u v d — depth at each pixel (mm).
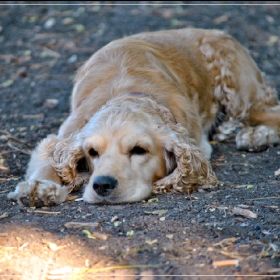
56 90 14844
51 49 17672
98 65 10609
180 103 10016
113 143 8617
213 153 11188
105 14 20438
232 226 7461
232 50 12477
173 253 6801
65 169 9195
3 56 17297
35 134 12242
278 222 7508
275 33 19172
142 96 9516
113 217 7805
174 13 20500
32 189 8422
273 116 12531
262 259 6621
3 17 20375
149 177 8898
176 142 8914
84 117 9859
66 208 8398
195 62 11844
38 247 6988
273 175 9711
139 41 11312
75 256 6789
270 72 15969
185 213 7941
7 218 7996
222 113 12484
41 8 21219
